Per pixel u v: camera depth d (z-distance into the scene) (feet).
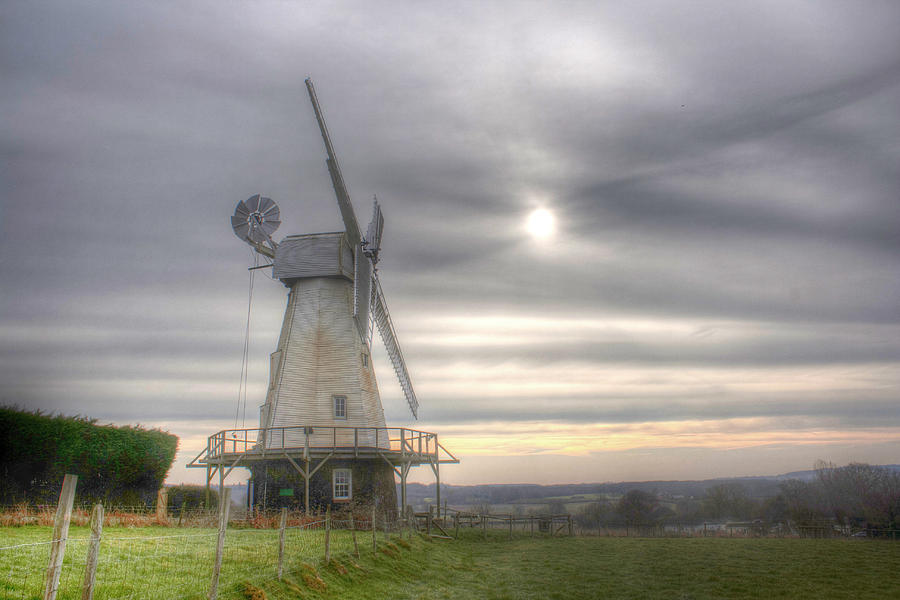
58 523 23.76
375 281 116.47
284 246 112.37
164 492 86.58
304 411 104.12
